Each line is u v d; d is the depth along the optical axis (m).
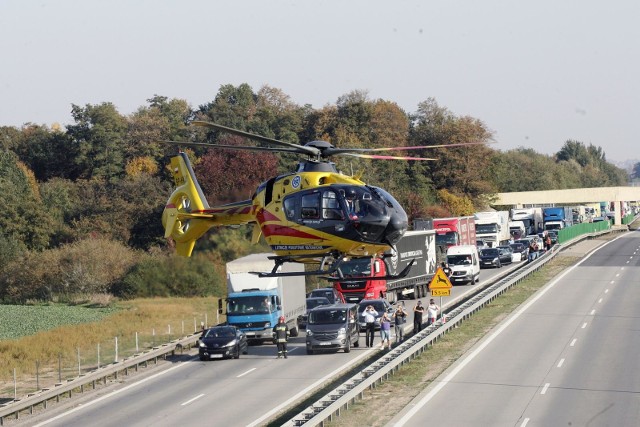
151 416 104.00
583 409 95.25
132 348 171.38
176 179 106.31
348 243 82.94
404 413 95.81
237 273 169.38
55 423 103.75
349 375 125.38
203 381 127.81
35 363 155.75
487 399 102.06
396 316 155.38
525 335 151.25
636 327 155.75
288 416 99.50
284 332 146.88
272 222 86.81
